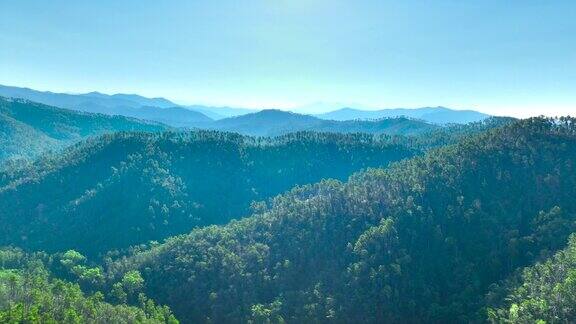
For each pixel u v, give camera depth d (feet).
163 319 531.09
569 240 510.99
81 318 457.68
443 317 515.09
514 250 549.95
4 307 449.48
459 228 595.06
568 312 414.21
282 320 536.01
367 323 522.88
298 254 615.98
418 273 553.23
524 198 620.90
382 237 583.99
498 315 461.37
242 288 589.32
